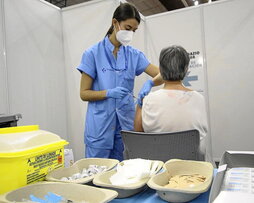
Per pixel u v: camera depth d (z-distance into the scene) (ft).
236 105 7.14
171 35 7.93
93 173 2.57
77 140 7.54
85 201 2.03
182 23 7.74
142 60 5.88
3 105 5.65
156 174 2.27
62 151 2.79
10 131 2.51
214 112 7.43
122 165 2.59
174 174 2.43
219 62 7.30
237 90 7.11
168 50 3.73
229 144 7.28
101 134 5.27
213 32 7.33
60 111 7.41
